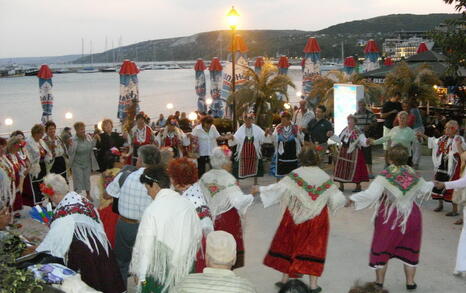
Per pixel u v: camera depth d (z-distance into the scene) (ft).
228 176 20.01
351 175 34.83
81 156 34.14
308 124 41.32
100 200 22.17
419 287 20.38
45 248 15.37
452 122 29.09
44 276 14.19
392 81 56.18
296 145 36.22
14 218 30.73
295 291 9.32
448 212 30.27
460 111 62.64
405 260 19.47
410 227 19.06
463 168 23.94
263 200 19.63
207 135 39.55
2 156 28.12
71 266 15.58
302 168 19.71
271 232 27.53
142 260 14.26
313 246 19.11
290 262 19.57
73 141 33.83
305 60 74.69
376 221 19.42
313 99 62.18
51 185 15.97
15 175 29.78
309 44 74.13
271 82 49.80
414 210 19.16
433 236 26.37
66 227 15.44
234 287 11.10
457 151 28.63
